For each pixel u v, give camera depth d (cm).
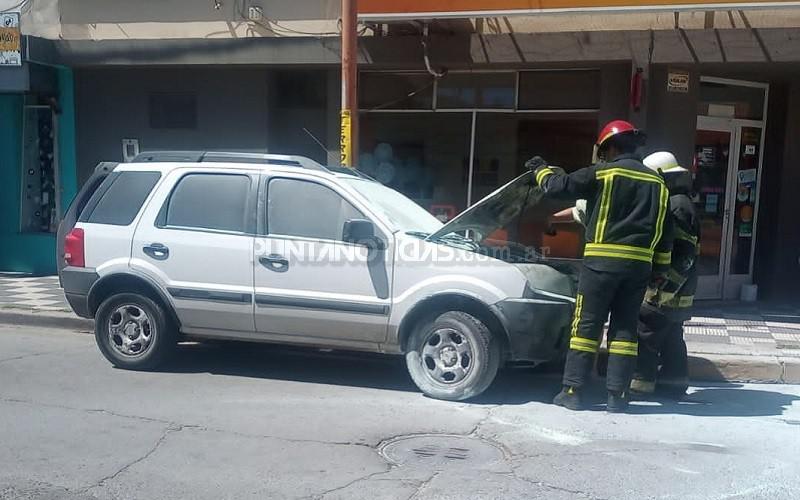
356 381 688
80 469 468
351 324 635
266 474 464
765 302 1059
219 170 679
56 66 1139
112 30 1132
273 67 1084
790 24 889
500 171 1045
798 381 709
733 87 1030
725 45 877
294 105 1121
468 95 1049
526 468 481
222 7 1088
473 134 1052
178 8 1104
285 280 647
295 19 1063
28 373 692
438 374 626
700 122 1014
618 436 547
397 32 1005
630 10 838
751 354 742
